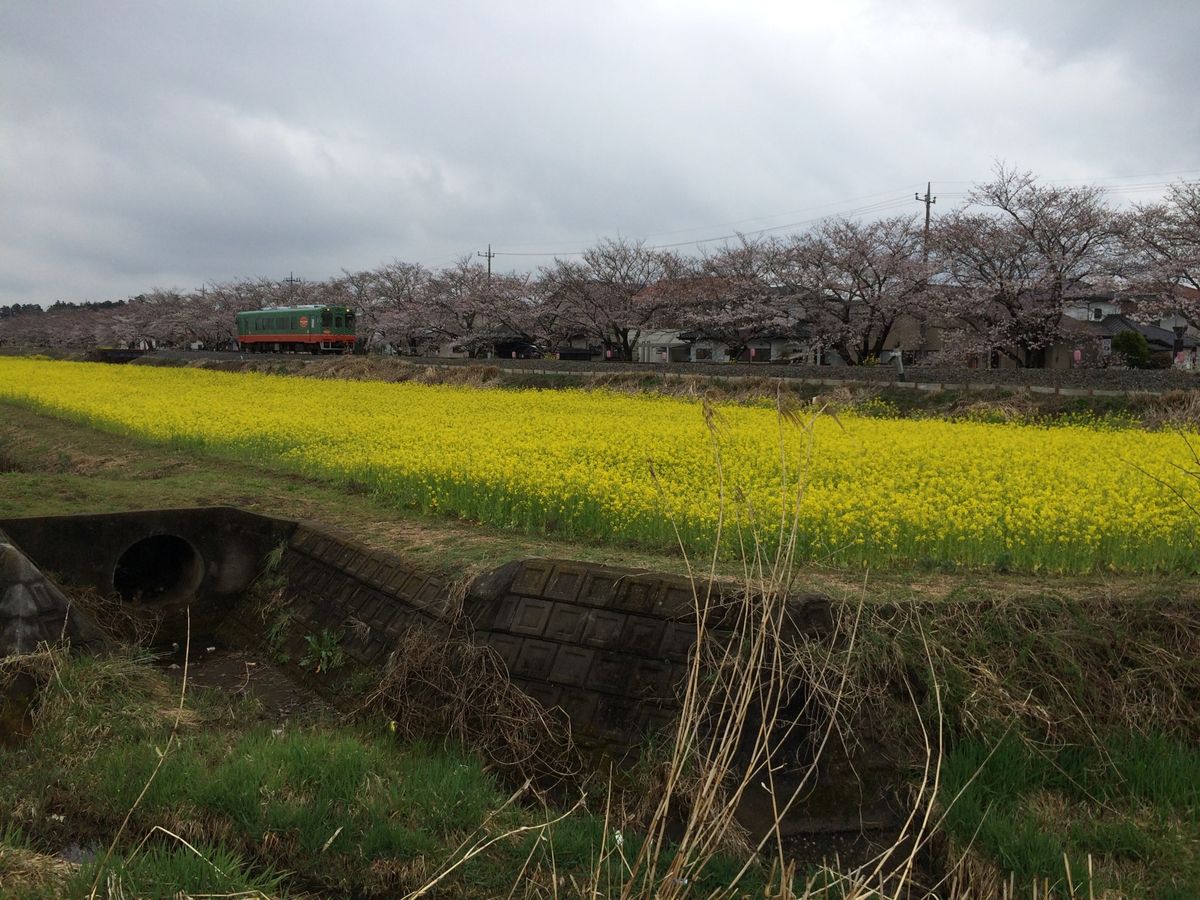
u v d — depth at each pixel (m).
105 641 7.91
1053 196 30.25
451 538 9.58
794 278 38.38
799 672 6.00
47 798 5.79
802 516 8.78
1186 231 26.83
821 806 5.59
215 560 10.29
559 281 46.88
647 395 28.39
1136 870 5.04
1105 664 6.35
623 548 9.19
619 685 6.39
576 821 5.69
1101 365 35.44
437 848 5.28
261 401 24.72
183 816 5.54
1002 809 5.53
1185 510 9.15
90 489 11.82
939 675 6.11
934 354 40.44
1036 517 8.91
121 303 109.25
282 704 8.14
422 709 7.08
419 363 39.50
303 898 4.93
